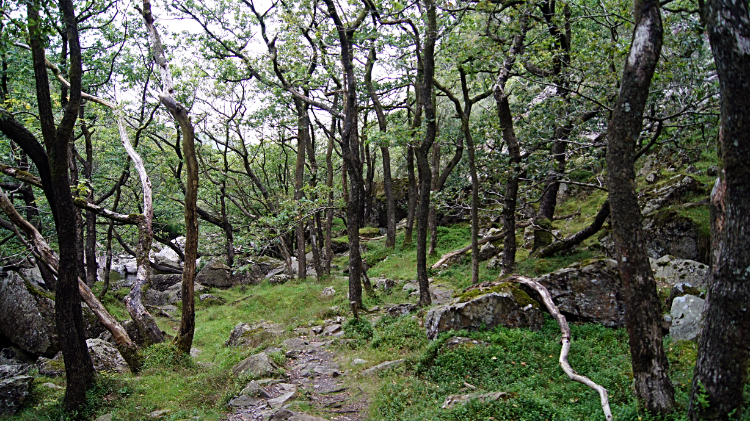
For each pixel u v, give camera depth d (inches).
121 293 844.6
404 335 421.4
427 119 507.2
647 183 676.1
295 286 805.2
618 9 440.8
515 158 536.7
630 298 228.8
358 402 315.6
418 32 533.6
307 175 1147.9
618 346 337.4
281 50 648.4
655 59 226.1
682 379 265.3
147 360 421.7
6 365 440.5
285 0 649.6
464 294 399.9
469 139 527.8
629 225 227.6
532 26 522.6
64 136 337.1
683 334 326.3
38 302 515.8
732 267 187.0
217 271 982.4
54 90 650.8
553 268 528.4
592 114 515.2
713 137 533.3
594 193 791.7
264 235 694.5
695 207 519.8
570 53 461.4
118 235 977.5
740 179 184.7
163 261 1166.3
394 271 794.8
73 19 348.8
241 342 510.0
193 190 459.5
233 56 738.2
